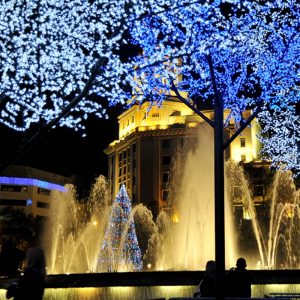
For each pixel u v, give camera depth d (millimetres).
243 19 13656
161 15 13188
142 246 74688
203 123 82812
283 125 31031
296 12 13578
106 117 14719
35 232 78438
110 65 13375
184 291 15258
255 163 76562
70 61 13516
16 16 13055
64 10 13359
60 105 13812
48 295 15352
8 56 13297
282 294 11688
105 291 15516
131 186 90438
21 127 13430
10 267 25891
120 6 13359
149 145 87500
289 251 63312
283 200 69062
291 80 13367
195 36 12836
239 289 10141
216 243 9859
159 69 13891
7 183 102812
